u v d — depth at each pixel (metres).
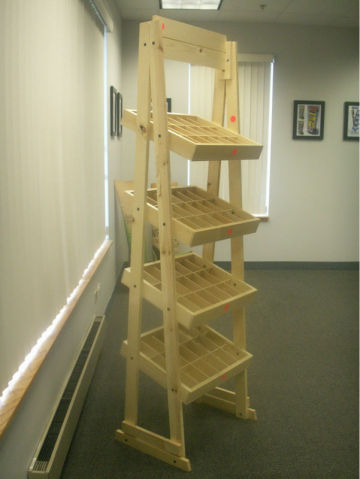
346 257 5.59
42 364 1.79
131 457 2.11
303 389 2.73
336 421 2.41
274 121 5.24
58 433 1.91
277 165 5.35
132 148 5.19
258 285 4.91
